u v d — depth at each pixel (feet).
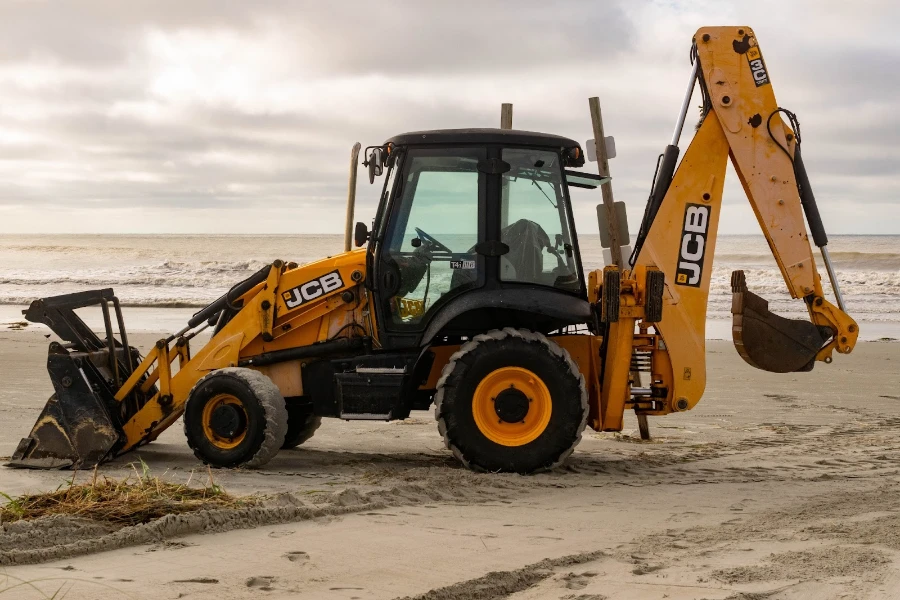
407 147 22.27
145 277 107.04
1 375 40.01
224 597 11.38
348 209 25.07
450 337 23.03
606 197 27.78
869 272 106.63
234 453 21.98
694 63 22.56
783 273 22.18
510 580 12.29
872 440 27.58
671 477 21.26
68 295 23.50
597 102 27.73
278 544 14.11
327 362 23.04
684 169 22.34
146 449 25.02
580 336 22.61
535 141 22.11
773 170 22.02
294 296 23.26
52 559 13.10
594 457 24.36
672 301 22.13
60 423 22.56
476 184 22.12
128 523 15.15
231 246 236.22
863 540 14.49
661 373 22.25
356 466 22.79
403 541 14.40
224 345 23.36
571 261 22.22
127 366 24.67
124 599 11.25
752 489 19.75
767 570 12.64
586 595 11.64
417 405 23.38
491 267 21.99
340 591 11.68
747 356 22.35
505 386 21.04
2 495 17.31
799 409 34.09
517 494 18.86
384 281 22.41
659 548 14.08
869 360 48.57
